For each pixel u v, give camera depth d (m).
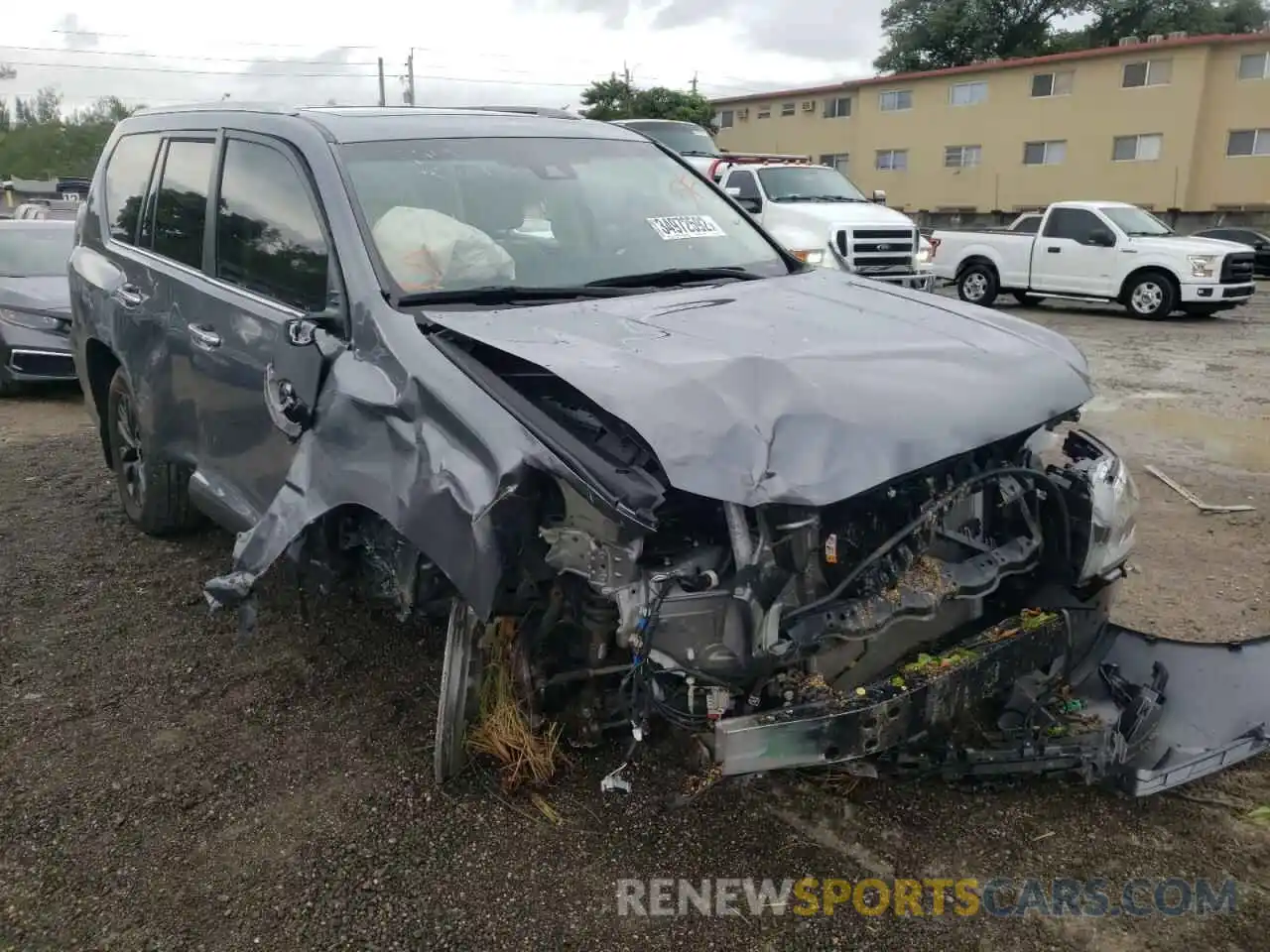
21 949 2.58
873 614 2.73
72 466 6.96
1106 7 44.47
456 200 3.73
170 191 4.68
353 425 3.05
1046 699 3.24
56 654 4.14
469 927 2.65
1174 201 33.88
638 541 2.53
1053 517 3.16
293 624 4.36
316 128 3.84
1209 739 3.17
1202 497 6.14
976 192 38.19
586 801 3.12
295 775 3.29
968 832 3.00
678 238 4.11
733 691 2.67
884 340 3.18
